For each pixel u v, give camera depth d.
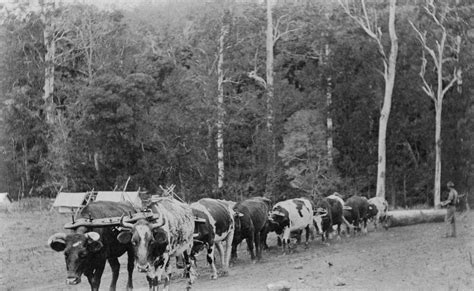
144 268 11.73
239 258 21.20
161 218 12.62
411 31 47.06
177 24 49.00
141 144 40.12
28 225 29.27
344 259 18.95
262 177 42.16
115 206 13.23
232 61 45.88
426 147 46.72
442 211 32.25
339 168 45.28
